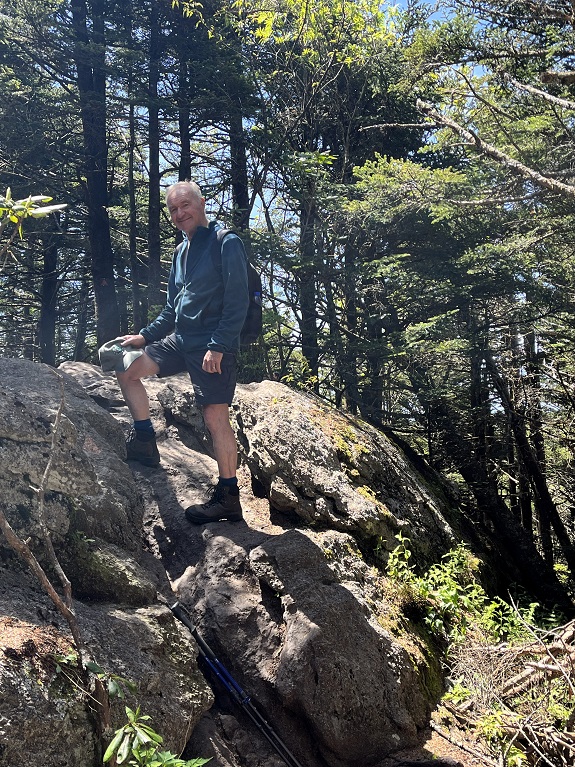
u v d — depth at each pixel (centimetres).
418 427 1202
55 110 1331
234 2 1194
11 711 237
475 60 945
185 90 1327
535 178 683
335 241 1122
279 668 369
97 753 260
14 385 434
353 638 391
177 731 300
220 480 454
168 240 1603
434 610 482
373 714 372
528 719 396
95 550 360
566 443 1277
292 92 1246
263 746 350
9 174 1304
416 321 1161
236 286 405
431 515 661
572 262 998
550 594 903
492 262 1004
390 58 1224
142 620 339
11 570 319
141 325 1345
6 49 1287
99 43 1336
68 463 370
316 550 430
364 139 1356
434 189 886
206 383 423
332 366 1158
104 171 1364
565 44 802
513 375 1242
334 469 550
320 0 1150
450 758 362
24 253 1570
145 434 502
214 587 405
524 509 1517
